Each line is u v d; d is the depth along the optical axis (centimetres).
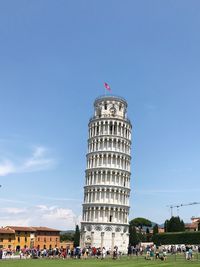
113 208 12962
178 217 17288
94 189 13212
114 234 12762
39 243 17288
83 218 13350
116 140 13638
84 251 8494
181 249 10544
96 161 13512
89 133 14162
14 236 16388
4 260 7088
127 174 13700
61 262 6206
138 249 9531
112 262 6100
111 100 14200
